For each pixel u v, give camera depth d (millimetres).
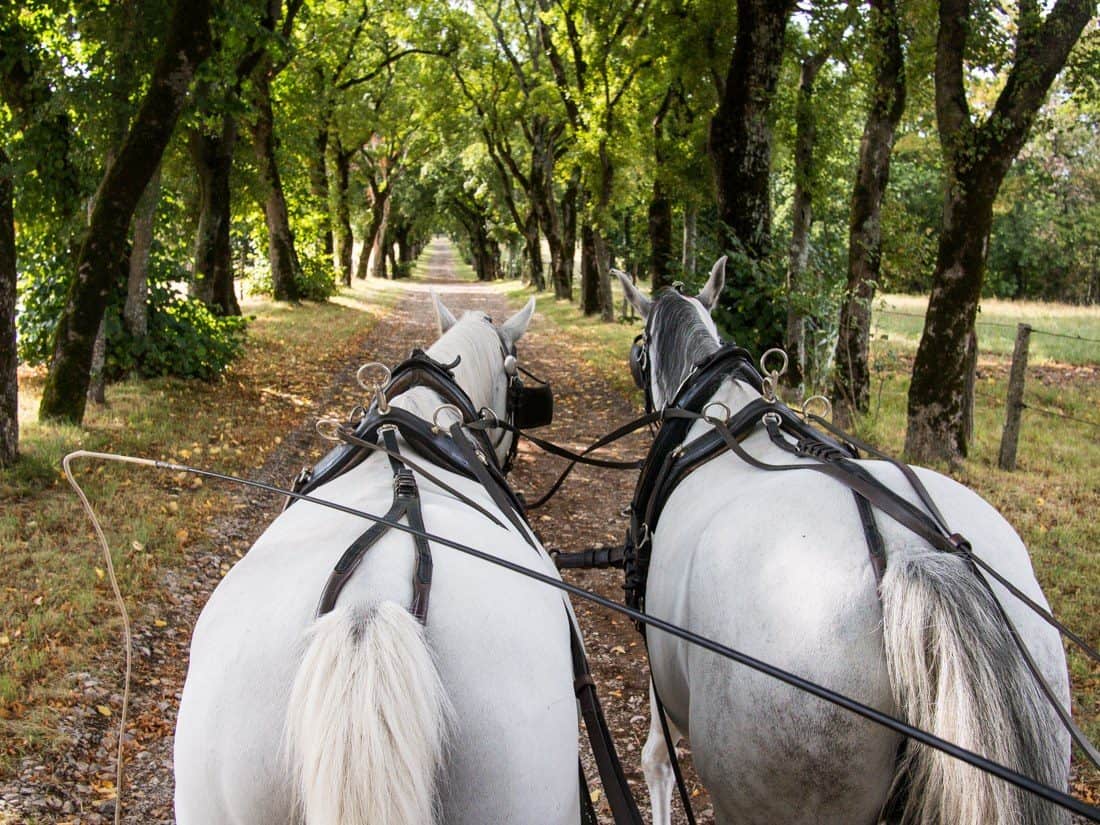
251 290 31469
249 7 11805
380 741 1867
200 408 12789
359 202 52000
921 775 2277
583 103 23734
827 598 2432
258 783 2068
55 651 5750
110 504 8445
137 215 13594
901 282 14859
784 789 2496
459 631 2184
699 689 2742
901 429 12734
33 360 14125
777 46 15070
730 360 3908
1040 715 2213
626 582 3912
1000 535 2744
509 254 73000
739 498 2963
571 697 2367
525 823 2115
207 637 2354
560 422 14539
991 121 9984
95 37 11461
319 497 3057
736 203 15312
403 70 37438
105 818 4398
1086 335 25734
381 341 23312
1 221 8773
